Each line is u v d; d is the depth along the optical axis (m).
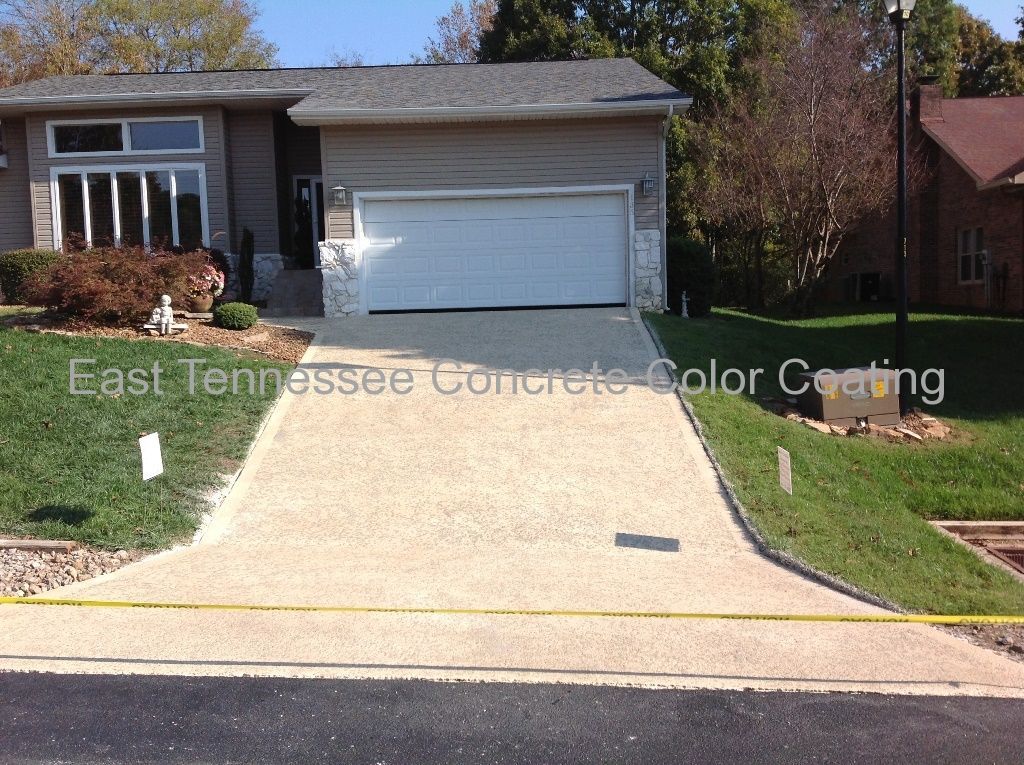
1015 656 5.16
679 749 4.01
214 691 4.52
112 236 17.64
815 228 20.45
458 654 4.97
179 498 7.56
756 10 28.17
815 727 4.21
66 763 3.85
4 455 8.03
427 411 9.95
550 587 6.04
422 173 15.65
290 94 17.03
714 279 17.02
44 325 12.43
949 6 35.28
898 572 6.53
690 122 26.08
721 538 7.03
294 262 18.81
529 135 15.67
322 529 7.21
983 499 8.63
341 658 4.91
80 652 4.96
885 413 10.45
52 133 17.48
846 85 20.48
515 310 15.80
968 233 21.05
